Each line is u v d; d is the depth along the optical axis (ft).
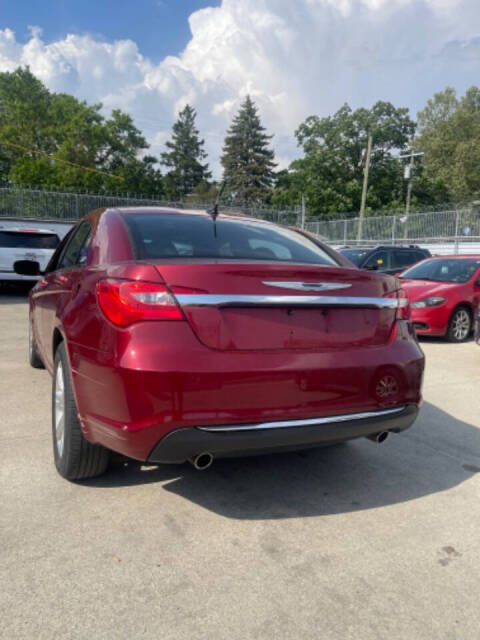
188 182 305.12
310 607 7.02
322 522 9.21
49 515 9.15
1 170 175.63
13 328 28.91
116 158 173.88
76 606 6.90
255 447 8.51
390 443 13.07
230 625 6.64
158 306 8.24
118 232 10.48
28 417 14.16
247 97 267.80
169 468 11.24
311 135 164.35
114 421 8.38
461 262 30.50
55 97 183.83
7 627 6.50
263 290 8.66
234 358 8.35
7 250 41.57
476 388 18.25
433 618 6.88
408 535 8.86
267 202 251.60
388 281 10.13
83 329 9.12
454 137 229.45
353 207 156.15
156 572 7.66
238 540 8.57
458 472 11.40
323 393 8.84
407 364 9.78
